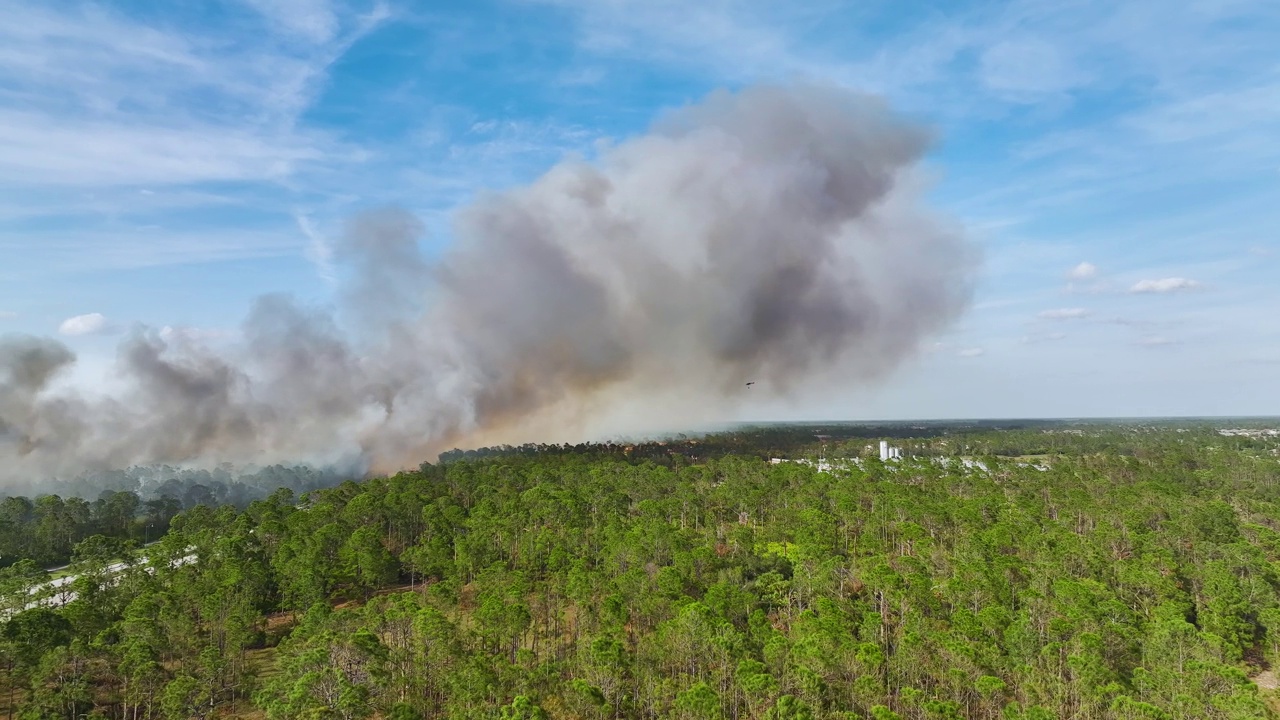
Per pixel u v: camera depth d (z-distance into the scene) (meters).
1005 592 92.38
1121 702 65.00
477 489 168.00
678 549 110.75
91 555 121.19
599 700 66.44
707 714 64.81
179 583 98.44
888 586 89.25
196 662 79.12
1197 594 100.94
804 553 108.06
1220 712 63.88
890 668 74.31
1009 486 178.50
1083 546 111.00
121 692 75.19
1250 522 147.62
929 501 144.25
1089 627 79.44
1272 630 88.50
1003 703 70.62
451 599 91.31
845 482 169.75
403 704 65.38
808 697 66.69
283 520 135.62
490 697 67.81
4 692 77.31
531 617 84.31
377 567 108.62
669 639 76.94
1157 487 165.75
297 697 63.16
